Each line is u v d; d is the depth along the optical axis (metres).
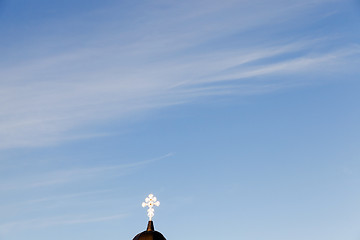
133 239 35.22
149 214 36.09
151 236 34.69
